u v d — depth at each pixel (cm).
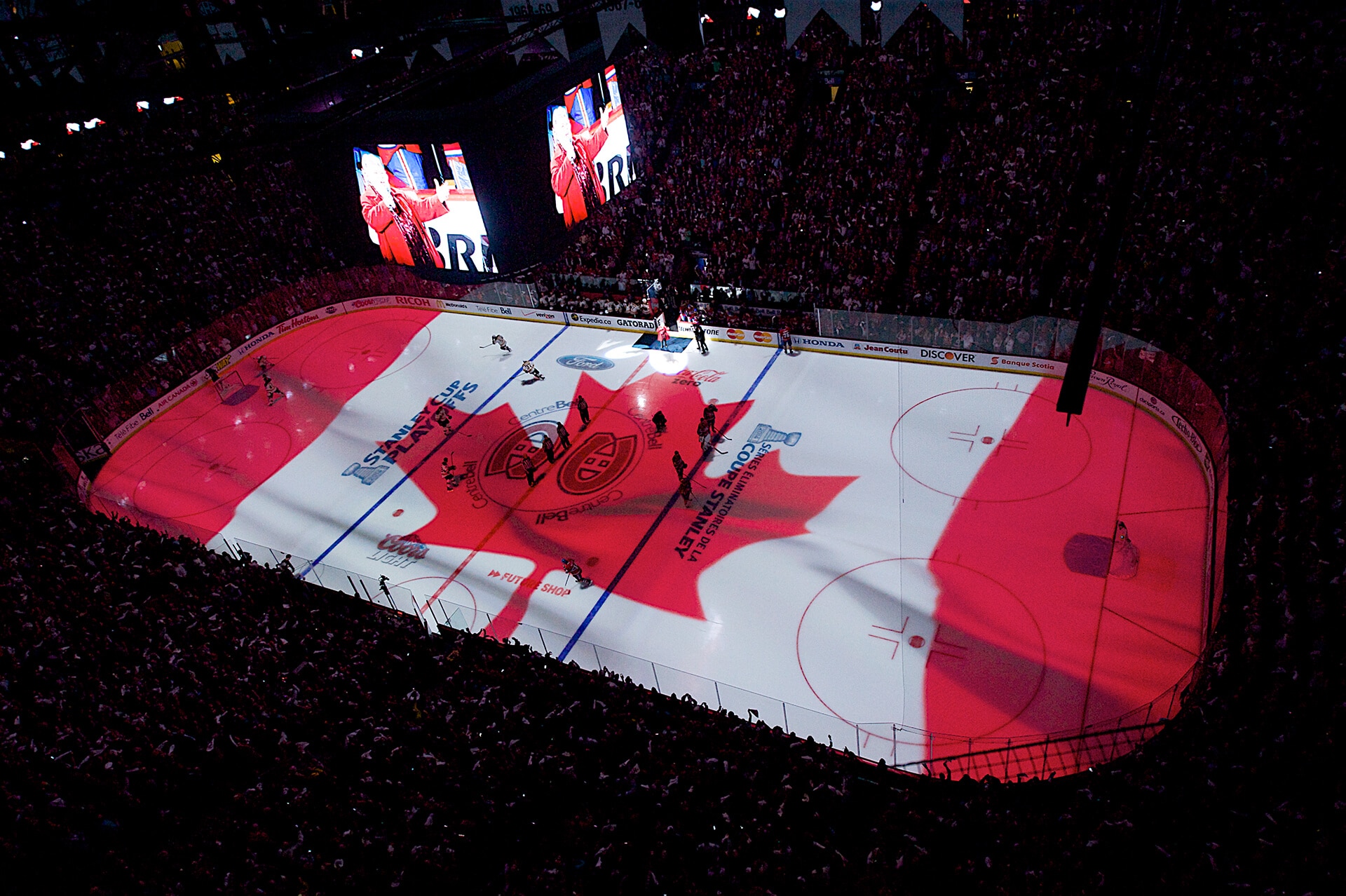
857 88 4012
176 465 3341
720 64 4491
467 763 1784
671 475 2872
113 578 2459
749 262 3581
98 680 2039
